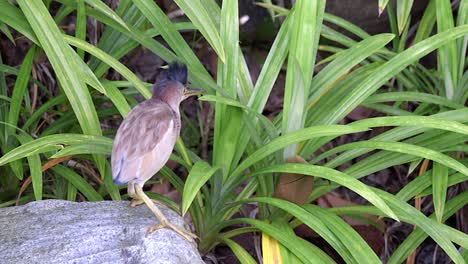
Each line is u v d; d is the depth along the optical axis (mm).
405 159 6574
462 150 6672
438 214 6270
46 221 5809
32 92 9234
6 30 7293
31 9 6152
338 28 9836
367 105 7441
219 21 7004
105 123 9344
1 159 5871
